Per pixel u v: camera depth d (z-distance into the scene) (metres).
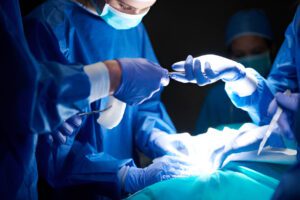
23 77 1.02
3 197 1.13
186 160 1.55
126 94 1.23
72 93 1.07
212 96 2.71
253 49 2.63
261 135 1.42
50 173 1.51
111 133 1.71
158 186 1.31
